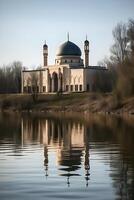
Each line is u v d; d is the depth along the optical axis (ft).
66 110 511.81
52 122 303.27
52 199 80.23
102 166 111.96
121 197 81.30
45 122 304.30
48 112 497.46
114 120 309.01
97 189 86.89
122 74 420.77
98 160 122.72
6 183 92.32
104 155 133.08
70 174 101.55
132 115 378.94
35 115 420.77
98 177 97.66
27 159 126.52
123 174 100.73
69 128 247.29
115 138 184.75
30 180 95.04
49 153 140.56
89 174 101.19
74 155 134.51
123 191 85.25
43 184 91.30
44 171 105.70
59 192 84.89
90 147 155.22
